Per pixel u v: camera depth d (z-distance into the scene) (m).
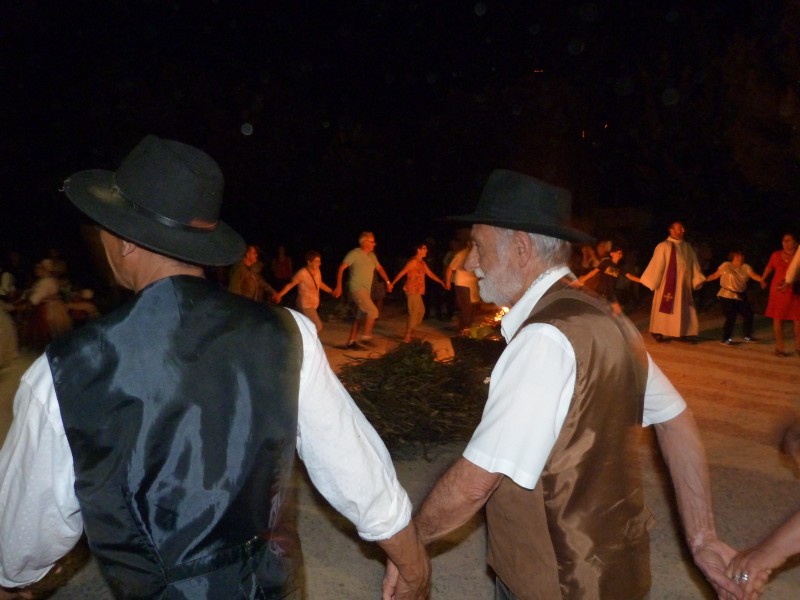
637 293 16.61
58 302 9.35
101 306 11.96
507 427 1.96
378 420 5.87
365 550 4.49
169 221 1.76
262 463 1.68
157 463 1.61
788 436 3.21
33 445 1.63
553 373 1.97
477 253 2.36
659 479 5.55
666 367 10.18
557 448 2.01
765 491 5.47
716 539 2.46
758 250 18.86
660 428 2.47
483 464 1.97
